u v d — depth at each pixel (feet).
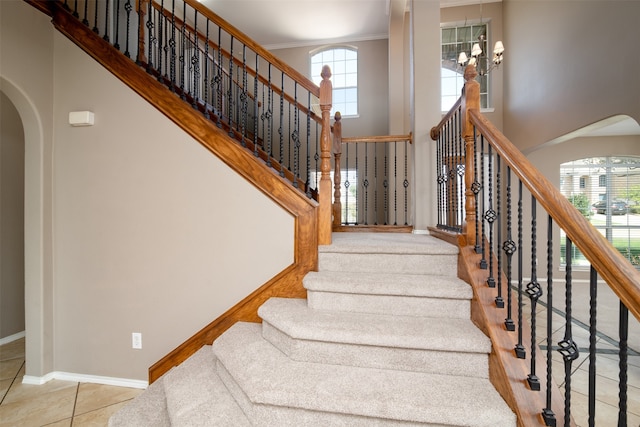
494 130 5.06
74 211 7.63
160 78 7.85
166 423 4.84
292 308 6.02
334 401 4.00
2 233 10.19
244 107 7.85
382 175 21.93
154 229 7.34
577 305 14.15
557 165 19.40
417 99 9.95
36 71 7.37
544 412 3.64
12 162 10.50
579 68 12.39
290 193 6.88
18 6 7.04
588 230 3.10
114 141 7.50
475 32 20.97
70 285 7.64
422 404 3.91
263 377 4.53
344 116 22.49
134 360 7.37
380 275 6.42
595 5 11.42
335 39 22.50
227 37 21.81
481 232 6.40
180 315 7.23
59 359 7.68
